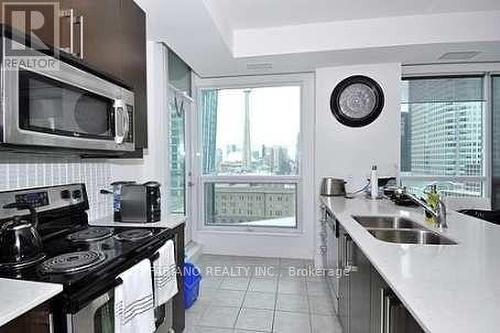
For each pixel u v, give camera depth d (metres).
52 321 1.09
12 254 1.31
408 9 2.88
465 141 3.96
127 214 2.23
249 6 2.77
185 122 4.04
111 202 2.50
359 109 3.73
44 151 1.46
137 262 1.55
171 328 2.03
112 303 1.33
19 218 1.47
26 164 1.74
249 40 3.30
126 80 1.96
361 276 1.68
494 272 1.19
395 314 1.16
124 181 2.50
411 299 0.96
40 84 1.26
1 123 1.09
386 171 3.71
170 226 2.09
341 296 2.34
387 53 3.28
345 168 3.78
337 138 3.79
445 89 3.94
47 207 1.79
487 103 3.86
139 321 1.48
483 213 3.00
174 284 1.97
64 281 1.16
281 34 3.24
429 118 3.99
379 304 1.34
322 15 2.98
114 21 1.83
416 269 1.22
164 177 3.01
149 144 2.89
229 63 3.56
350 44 3.12
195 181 4.32
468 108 3.95
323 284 3.27
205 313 2.67
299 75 4.08
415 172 4.03
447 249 1.50
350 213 2.51
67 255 1.44
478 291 1.02
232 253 4.29
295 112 4.18
